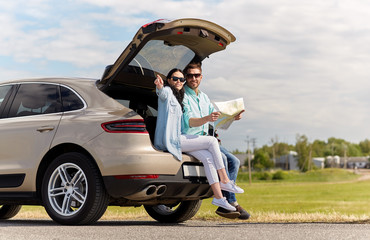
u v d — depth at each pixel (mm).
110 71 4867
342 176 188375
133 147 4578
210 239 3473
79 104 5000
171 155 4723
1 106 5461
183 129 5066
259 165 193250
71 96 5086
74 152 4777
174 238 3518
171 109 4863
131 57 4680
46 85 5309
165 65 5254
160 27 4609
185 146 4910
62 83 5227
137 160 4516
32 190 5000
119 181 4527
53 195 4855
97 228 4207
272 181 175125
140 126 4656
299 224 5133
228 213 4918
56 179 4887
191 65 5254
